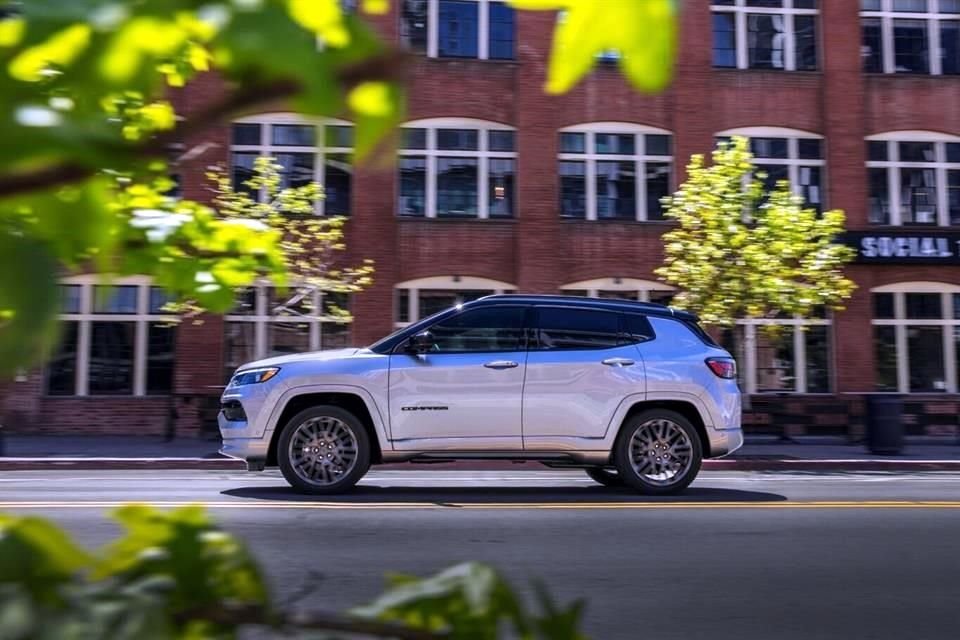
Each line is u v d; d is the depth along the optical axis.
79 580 1.02
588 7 0.76
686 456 9.49
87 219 0.92
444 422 9.14
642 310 9.71
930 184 20.31
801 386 19.42
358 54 0.75
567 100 19.47
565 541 6.88
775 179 19.92
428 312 19.02
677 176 19.52
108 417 18.09
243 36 0.68
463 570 1.12
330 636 1.05
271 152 15.81
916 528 7.65
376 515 7.95
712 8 20.05
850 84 20.11
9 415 17.77
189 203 1.67
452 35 19.34
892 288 19.73
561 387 9.23
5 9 0.69
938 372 19.75
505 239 19.25
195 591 1.12
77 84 0.74
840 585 5.71
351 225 18.77
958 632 4.77
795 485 11.20
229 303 1.70
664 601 5.27
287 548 6.45
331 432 9.25
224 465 13.77
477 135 19.34
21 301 0.72
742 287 14.88
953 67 20.67
